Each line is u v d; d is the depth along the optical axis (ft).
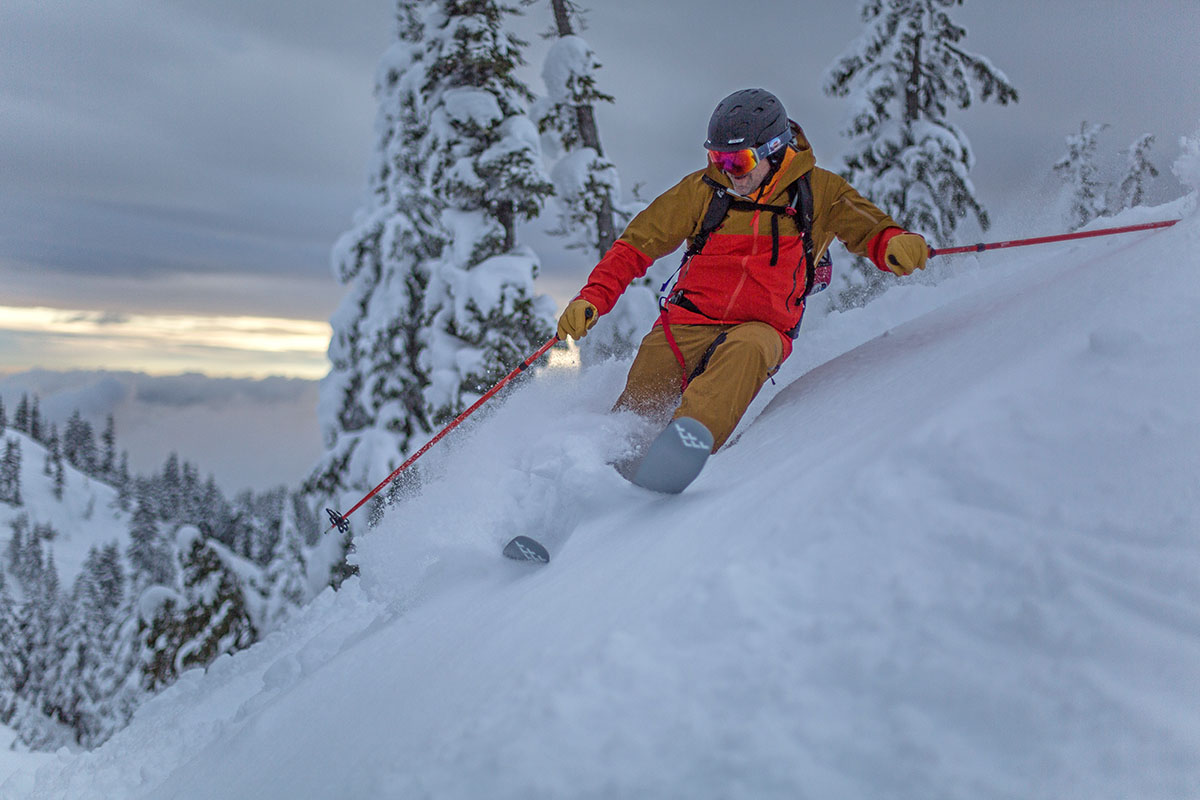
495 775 4.37
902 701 4.03
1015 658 4.02
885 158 45.96
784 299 10.00
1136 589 4.05
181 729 13.52
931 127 45.11
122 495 440.04
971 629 4.20
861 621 4.43
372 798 4.75
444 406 42.06
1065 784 3.52
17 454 422.41
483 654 5.83
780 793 3.82
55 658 114.62
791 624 4.56
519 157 42.88
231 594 63.52
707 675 4.47
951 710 3.92
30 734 89.61
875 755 3.86
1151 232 9.26
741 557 5.11
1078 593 4.12
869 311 15.78
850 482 5.24
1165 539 4.16
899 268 9.74
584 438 9.65
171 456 371.76
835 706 4.11
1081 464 4.68
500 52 43.55
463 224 44.55
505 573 8.48
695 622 4.79
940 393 6.33
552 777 4.22
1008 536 4.50
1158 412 4.70
